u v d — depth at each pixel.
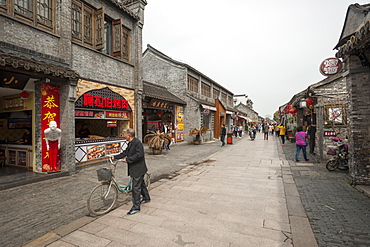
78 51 7.50
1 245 2.94
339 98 8.70
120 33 9.15
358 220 3.50
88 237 3.11
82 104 7.56
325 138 8.81
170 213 3.93
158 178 6.51
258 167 7.84
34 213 3.96
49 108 6.52
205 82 22.06
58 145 6.58
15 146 7.18
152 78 18.41
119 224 3.51
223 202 4.45
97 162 8.23
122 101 9.34
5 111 7.38
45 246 2.89
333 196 4.63
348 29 8.27
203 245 2.88
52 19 6.69
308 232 3.15
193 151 12.38
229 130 27.20
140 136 10.38
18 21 5.70
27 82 6.15
